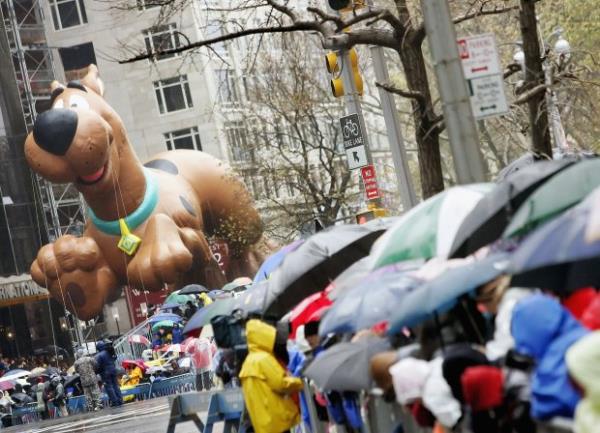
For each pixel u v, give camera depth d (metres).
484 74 14.65
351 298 12.32
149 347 51.94
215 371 20.66
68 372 51.84
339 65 25.98
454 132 13.84
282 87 59.62
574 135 36.53
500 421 8.79
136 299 73.00
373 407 12.27
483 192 12.54
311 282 17.30
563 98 29.83
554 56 23.73
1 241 78.19
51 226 80.75
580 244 7.61
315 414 14.98
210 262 66.62
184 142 87.06
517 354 8.56
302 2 57.56
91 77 61.66
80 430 34.25
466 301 10.70
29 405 50.81
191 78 85.19
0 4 80.38
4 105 80.00
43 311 81.62
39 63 81.94
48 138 57.72
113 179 61.03
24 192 79.56
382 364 10.67
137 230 63.00
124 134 61.78
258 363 14.22
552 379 7.70
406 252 12.22
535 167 11.60
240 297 18.72
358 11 26.72
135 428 29.83
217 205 67.75
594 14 44.38
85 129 57.78
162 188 64.00
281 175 61.72
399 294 12.06
